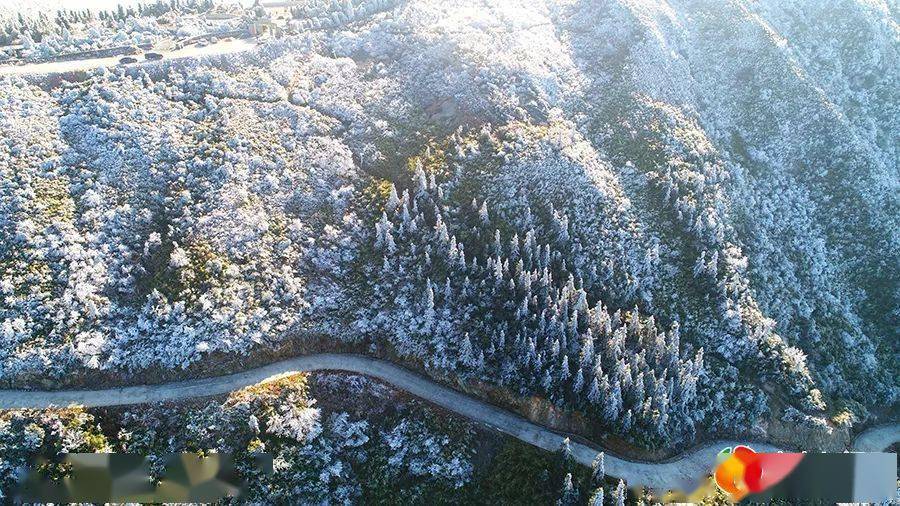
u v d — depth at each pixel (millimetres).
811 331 118375
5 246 99250
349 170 121625
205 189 112500
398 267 108188
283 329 99625
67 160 113438
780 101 155125
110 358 91875
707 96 158750
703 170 130875
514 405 97188
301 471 88125
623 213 117125
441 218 111938
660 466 93000
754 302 113688
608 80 146750
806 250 132750
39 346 90812
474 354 99188
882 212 138250
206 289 99875
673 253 116188
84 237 102562
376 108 135125
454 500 88250
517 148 122188
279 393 93562
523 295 103562
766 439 101688
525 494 86875
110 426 87438
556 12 169250
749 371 108312
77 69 131875
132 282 100438
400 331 101625
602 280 108812
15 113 118062
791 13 182625
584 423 95312
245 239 106500
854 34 175125
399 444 92500
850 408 110188
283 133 125750
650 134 133875
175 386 92812
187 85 134000
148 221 107812
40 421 85125
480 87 134625
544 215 114250
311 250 109250
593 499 82000
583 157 123250
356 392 97125
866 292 130625
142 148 117062
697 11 178625
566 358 95250
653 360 101062
